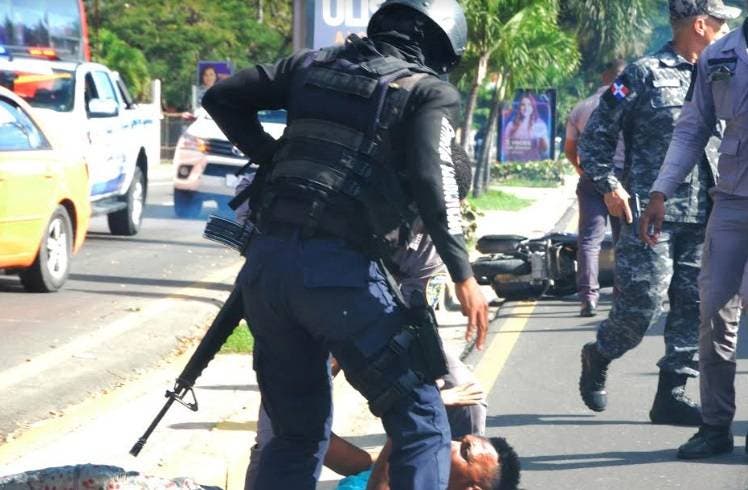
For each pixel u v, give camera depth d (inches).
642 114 588.4
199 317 864.9
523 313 990.4
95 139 1317.7
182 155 1615.4
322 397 366.0
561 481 526.6
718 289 538.0
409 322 339.6
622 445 581.3
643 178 589.3
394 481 341.1
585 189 957.2
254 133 367.2
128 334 771.4
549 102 3144.7
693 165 539.5
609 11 3846.0
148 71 4702.3
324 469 540.1
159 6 5036.9
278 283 341.1
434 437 340.5
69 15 1704.0
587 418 633.0
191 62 5004.9
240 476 515.2
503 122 3157.0
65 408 593.9
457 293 339.0
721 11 584.7
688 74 589.6
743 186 524.4
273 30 5295.3
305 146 345.1
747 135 518.9
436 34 357.4
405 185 343.6
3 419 552.4
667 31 4333.2
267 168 366.3
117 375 669.3
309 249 338.6
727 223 530.9
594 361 619.2
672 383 613.9
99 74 1400.1
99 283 1039.6
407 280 422.6
